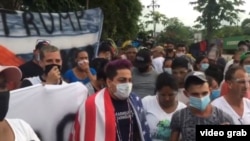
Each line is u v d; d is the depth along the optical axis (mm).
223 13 27125
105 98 3066
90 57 7207
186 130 3131
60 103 3221
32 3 11766
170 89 3449
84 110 3043
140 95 4945
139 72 5109
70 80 4902
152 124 3502
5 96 2168
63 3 13078
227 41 30672
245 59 4797
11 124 2254
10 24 6043
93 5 21094
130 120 3127
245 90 3480
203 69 6820
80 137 3021
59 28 6742
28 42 6238
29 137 2301
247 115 3510
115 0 23234
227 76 3533
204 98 3039
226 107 3521
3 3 10570
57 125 3205
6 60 5605
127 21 25078
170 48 9961
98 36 7340
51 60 3664
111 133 2992
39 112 3127
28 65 4500
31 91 3096
